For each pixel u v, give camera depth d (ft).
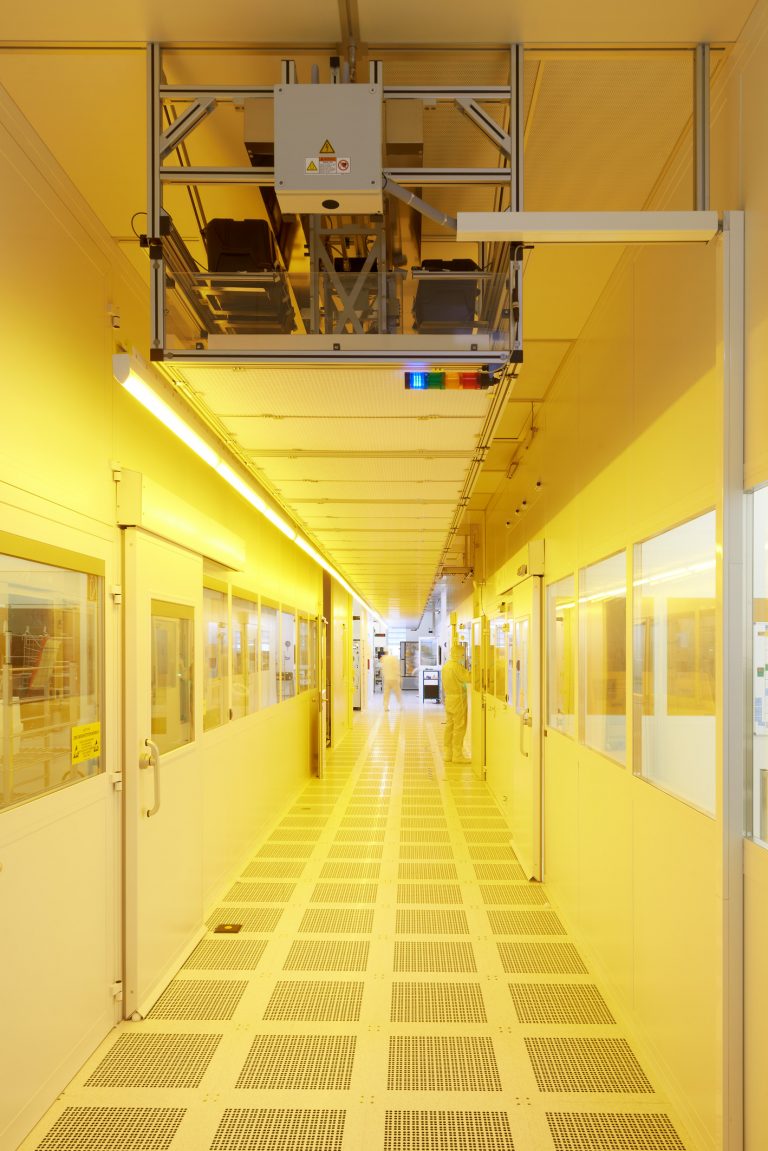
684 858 8.32
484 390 8.87
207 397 9.40
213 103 7.39
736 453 7.09
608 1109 8.52
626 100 8.08
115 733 10.19
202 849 14.01
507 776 23.00
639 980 9.89
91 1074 9.04
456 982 11.73
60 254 8.87
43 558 8.30
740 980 6.96
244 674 18.52
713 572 7.68
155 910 11.13
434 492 15.89
